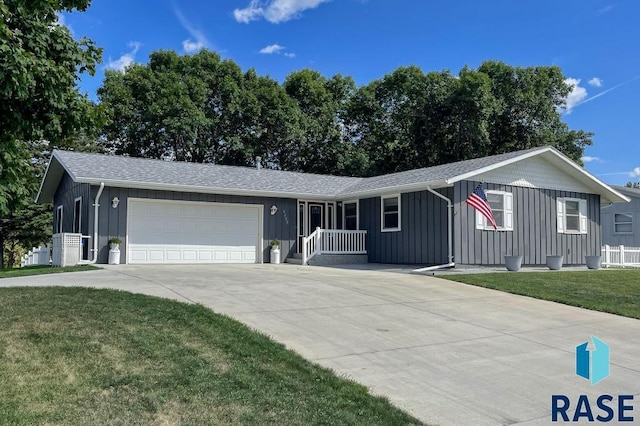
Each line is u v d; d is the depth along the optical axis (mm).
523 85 32875
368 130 36406
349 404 4605
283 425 4066
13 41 5430
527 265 17750
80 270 13500
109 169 17078
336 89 37094
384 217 18781
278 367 5414
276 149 34844
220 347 5871
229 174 20281
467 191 16297
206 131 32719
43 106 5980
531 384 5492
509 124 33094
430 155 33469
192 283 10781
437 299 10305
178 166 19797
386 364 5965
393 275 13992
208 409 4258
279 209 19641
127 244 16469
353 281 12297
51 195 22859
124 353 5414
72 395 4359
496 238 16953
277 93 33562
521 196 17844
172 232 17359
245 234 18844
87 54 6605
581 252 19547
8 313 6742
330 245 18641
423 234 17094
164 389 4582
